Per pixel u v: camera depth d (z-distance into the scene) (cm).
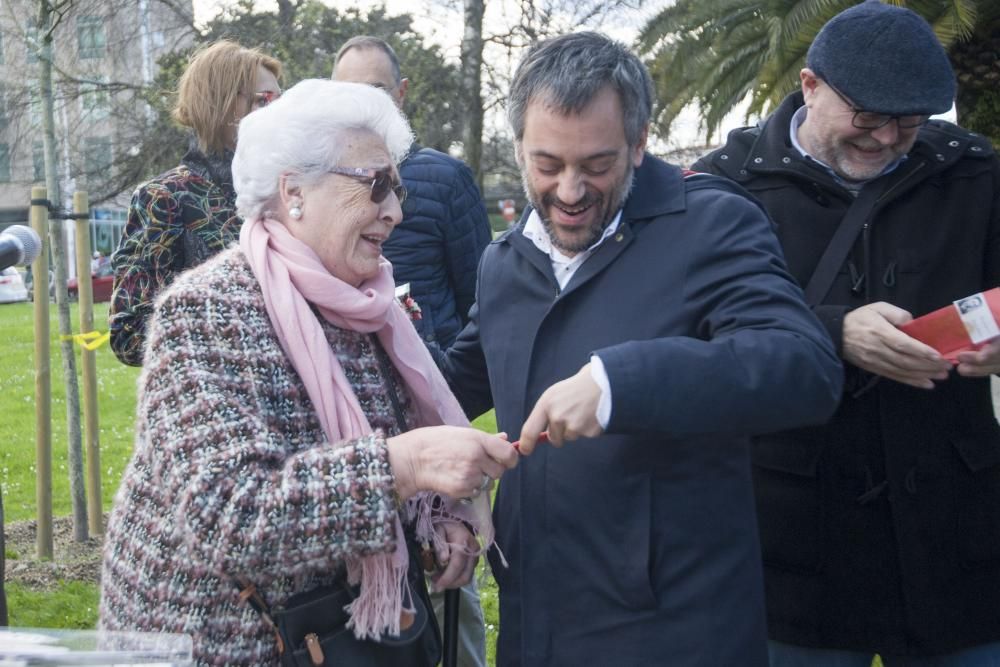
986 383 233
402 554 178
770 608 239
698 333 183
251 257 187
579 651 187
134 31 1347
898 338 205
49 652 133
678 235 185
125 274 305
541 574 192
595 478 184
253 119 192
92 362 525
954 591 227
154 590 180
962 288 229
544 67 179
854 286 231
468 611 309
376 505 167
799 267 237
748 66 935
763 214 191
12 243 214
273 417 178
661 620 181
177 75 1236
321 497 166
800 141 243
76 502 527
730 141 254
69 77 1230
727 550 183
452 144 1391
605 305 187
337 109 187
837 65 219
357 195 187
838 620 234
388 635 184
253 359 178
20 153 1448
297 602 180
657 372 160
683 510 181
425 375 205
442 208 340
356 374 193
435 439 174
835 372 171
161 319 178
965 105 800
